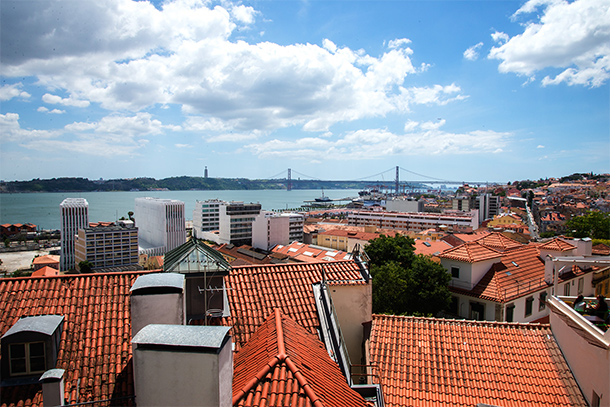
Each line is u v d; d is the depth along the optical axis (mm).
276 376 10031
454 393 14883
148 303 11000
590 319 14836
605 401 12414
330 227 167125
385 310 35719
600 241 63938
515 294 32562
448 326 18000
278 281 16578
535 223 193875
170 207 181125
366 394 12492
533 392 14773
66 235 149000
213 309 14203
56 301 12906
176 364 7660
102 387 10516
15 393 9797
